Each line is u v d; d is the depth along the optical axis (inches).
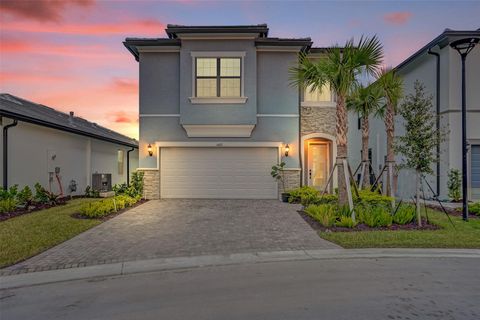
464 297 175.0
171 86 571.2
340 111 370.9
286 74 573.3
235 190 576.7
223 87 559.5
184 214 427.8
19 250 265.9
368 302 168.7
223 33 542.3
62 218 388.8
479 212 406.0
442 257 251.3
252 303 169.5
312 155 615.2
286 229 342.0
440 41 520.1
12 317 158.2
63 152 621.3
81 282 207.6
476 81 519.8
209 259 249.3
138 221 384.8
